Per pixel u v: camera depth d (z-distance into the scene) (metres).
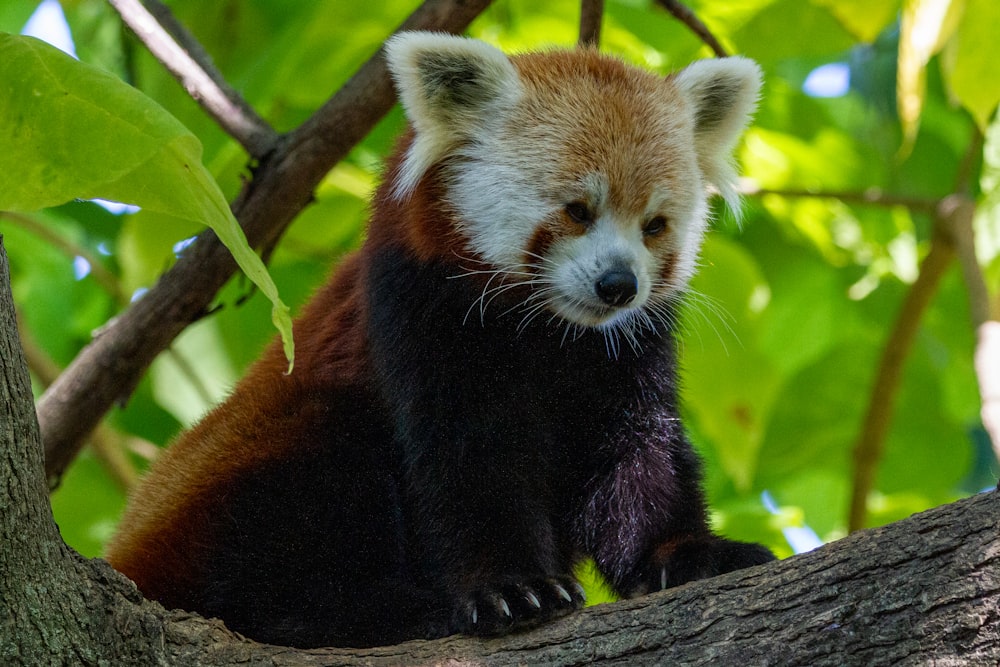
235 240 5.66
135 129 5.45
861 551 5.86
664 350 8.77
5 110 5.48
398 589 7.70
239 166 10.88
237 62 12.39
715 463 14.46
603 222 8.33
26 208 5.39
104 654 5.83
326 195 11.85
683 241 8.75
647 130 8.52
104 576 5.99
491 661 6.30
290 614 7.61
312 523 7.93
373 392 8.38
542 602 6.88
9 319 5.59
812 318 14.30
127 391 9.44
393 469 8.33
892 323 13.32
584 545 8.84
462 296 8.23
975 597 5.48
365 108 9.11
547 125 8.48
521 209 8.31
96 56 12.01
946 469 14.63
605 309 8.20
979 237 12.67
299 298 12.60
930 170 14.87
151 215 10.38
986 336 10.81
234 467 8.12
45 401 9.39
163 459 8.91
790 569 6.01
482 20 12.37
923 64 9.62
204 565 7.72
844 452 14.38
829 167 13.99
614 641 6.12
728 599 6.04
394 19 11.66
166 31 9.77
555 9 12.18
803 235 13.98
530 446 8.34
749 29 12.16
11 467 5.56
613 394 8.68
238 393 9.05
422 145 8.42
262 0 12.40
